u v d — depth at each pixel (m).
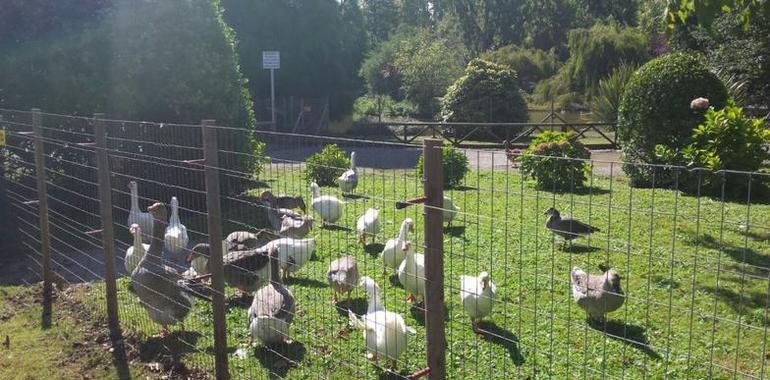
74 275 8.45
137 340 6.35
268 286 6.10
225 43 12.34
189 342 6.18
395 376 5.23
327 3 33.28
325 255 8.89
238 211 9.15
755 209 11.15
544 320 6.27
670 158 13.31
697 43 25.55
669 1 6.96
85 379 5.67
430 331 3.67
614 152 20.98
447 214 9.09
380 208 11.66
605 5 53.56
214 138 4.99
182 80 11.62
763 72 21.88
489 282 5.91
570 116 32.16
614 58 35.78
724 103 14.09
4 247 9.89
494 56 44.84
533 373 5.18
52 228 9.91
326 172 15.05
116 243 9.58
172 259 8.67
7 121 9.44
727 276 7.44
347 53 35.72
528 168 13.98
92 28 11.40
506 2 55.53
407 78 35.94
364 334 5.63
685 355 5.45
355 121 33.31
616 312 6.47
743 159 12.47
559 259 8.28
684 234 9.40
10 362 6.00
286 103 29.86
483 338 5.89
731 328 6.00
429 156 3.51
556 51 52.38
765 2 6.67
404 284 6.71
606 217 10.64
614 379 4.70
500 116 27.55
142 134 7.47
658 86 14.07
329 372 5.38
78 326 6.79
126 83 11.44
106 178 6.47
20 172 10.06
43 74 10.98
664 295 6.91
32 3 11.09
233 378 5.36
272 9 31.88
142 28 11.52
